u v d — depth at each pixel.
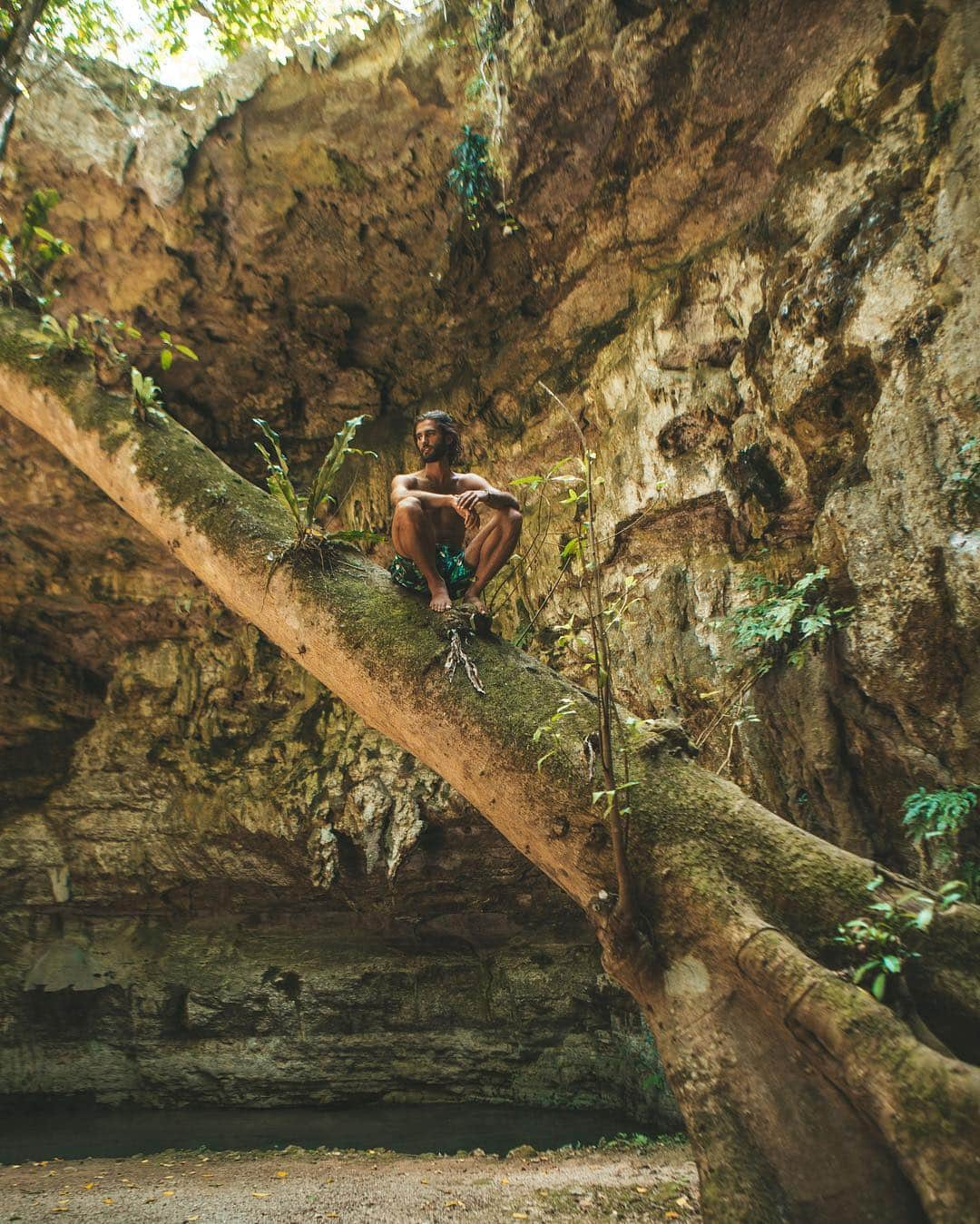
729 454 7.69
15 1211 5.19
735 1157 3.18
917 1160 2.83
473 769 4.23
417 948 12.08
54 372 5.94
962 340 5.52
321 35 7.77
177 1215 5.01
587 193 7.91
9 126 7.54
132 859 12.41
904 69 5.99
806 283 6.54
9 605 12.10
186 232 8.68
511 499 4.60
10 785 12.69
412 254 8.88
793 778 7.20
